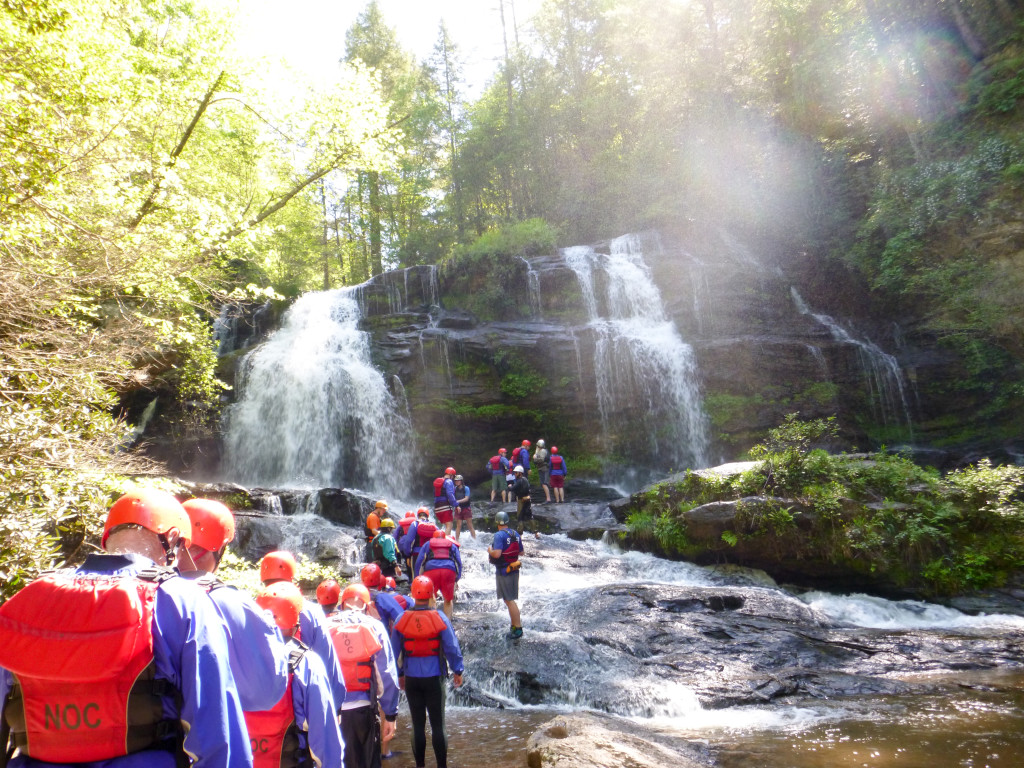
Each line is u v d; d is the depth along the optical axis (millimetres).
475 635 9578
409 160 38531
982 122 21906
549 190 37062
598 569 13656
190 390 19156
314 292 27469
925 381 22141
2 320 5848
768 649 9297
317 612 3125
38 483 5371
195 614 1818
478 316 26484
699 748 6164
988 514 12344
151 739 1676
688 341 24422
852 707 7387
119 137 7844
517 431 24359
